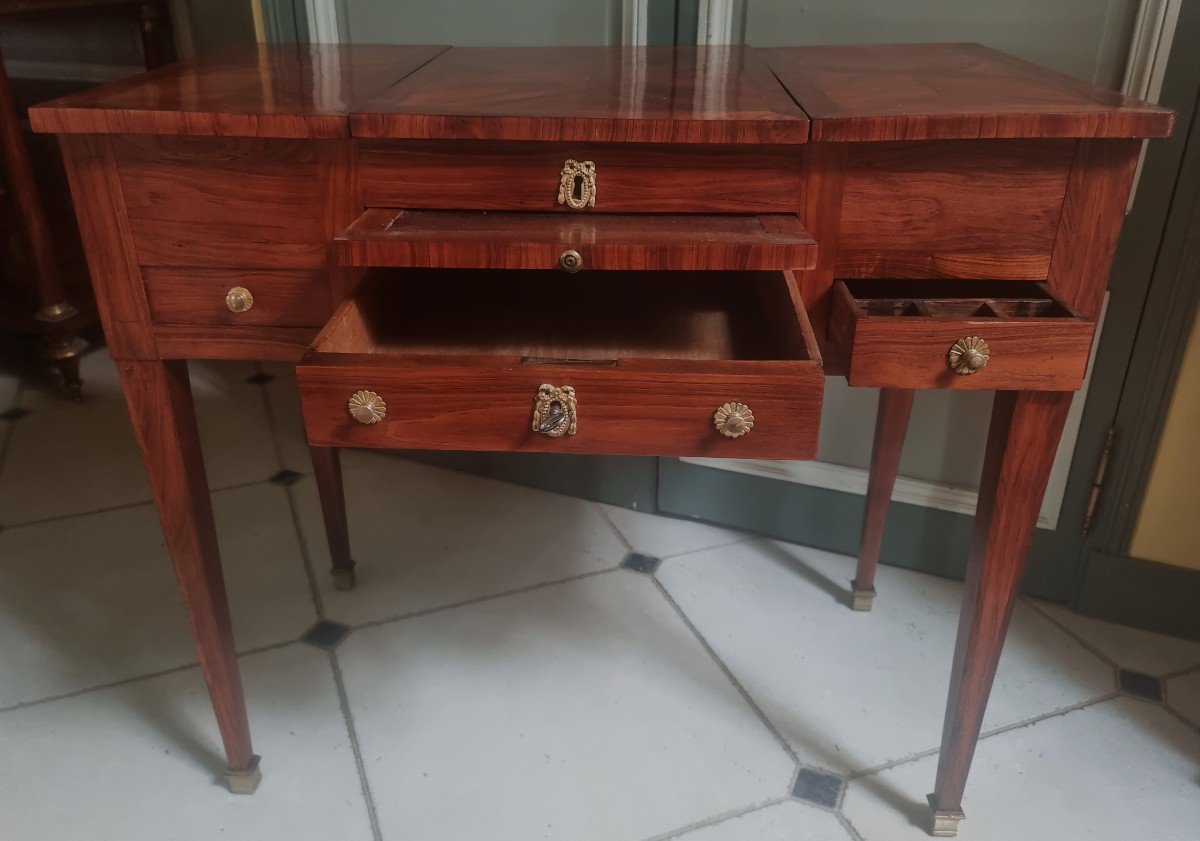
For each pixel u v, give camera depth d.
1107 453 1.44
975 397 1.51
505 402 0.82
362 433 0.84
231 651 1.15
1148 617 1.51
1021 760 1.26
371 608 1.56
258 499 1.86
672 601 1.57
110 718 1.34
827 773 1.24
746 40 1.46
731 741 1.29
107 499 1.88
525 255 0.84
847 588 1.61
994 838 1.15
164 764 1.26
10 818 1.18
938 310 0.94
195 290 0.99
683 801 1.20
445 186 0.93
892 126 0.85
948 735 1.11
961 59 1.19
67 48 2.52
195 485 1.08
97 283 0.99
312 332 1.00
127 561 1.68
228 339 1.01
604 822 1.17
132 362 1.02
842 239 0.95
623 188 0.92
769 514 1.73
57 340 2.19
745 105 0.93
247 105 0.92
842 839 1.15
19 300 2.26
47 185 2.62
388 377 0.81
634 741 1.29
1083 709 1.35
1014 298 0.96
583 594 1.59
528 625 1.51
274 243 0.96
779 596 1.58
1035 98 0.92
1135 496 1.45
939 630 1.51
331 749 1.28
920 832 1.16
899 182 0.92
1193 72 1.22
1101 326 1.37
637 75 1.11
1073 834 1.16
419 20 1.60
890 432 1.40
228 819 1.18
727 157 0.91
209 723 1.33
